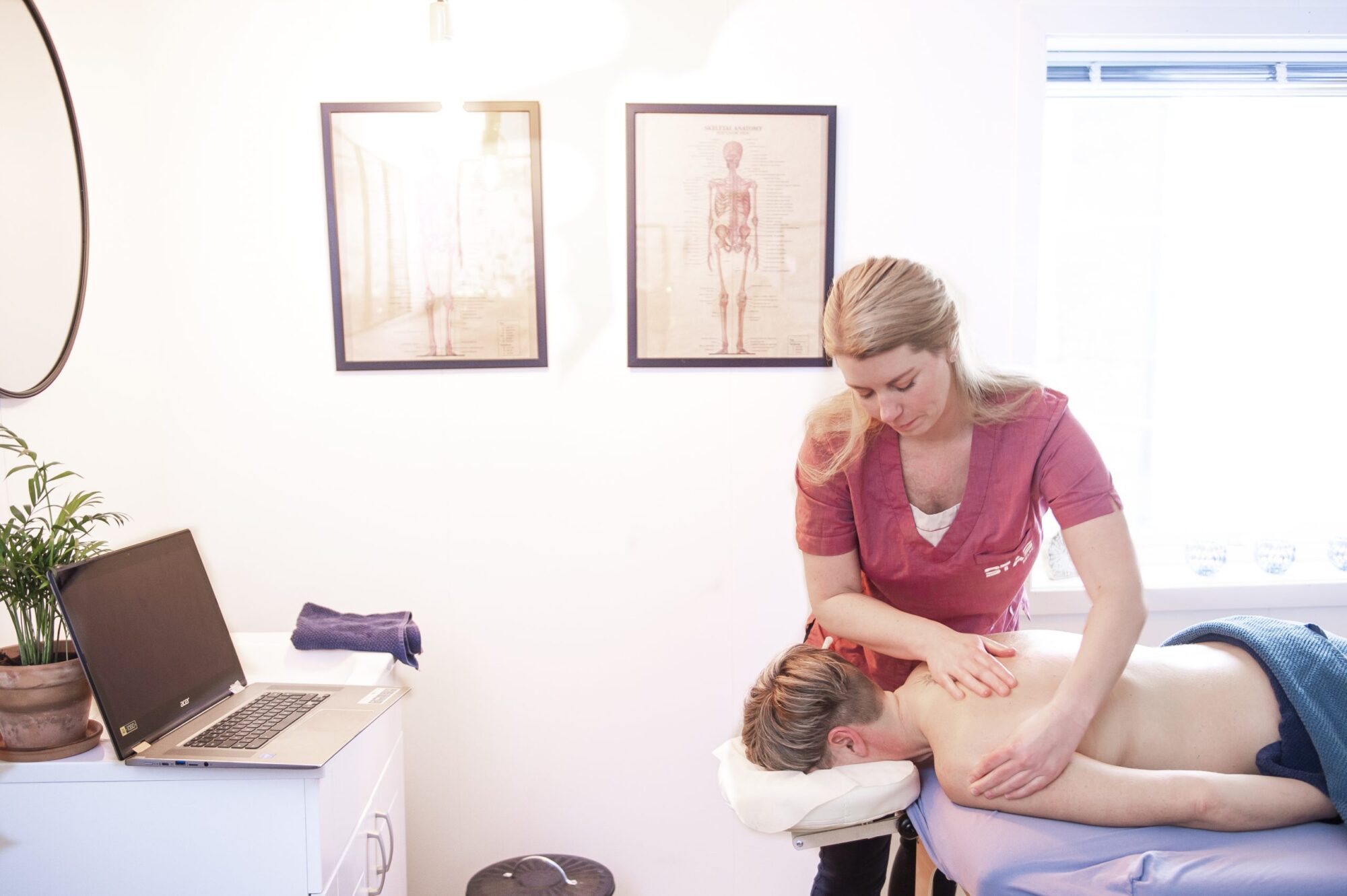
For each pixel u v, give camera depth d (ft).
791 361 7.17
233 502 7.02
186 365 6.91
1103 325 8.00
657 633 7.27
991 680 4.24
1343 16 7.19
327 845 4.29
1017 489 4.61
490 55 6.89
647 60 6.97
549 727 7.26
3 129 4.94
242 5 6.77
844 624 4.86
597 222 7.03
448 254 6.97
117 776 4.11
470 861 7.28
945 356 4.28
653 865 7.37
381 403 7.04
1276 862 3.65
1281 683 4.35
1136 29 7.11
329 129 6.81
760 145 7.03
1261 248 8.00
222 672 5.08
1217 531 8.06
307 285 6.95
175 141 6.80
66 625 4.05
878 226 7.19
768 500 7.25
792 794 4.25
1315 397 8.09
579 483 7.16
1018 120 7.14
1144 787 3.86
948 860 4.07
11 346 4.98
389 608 7.13
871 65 7.08
